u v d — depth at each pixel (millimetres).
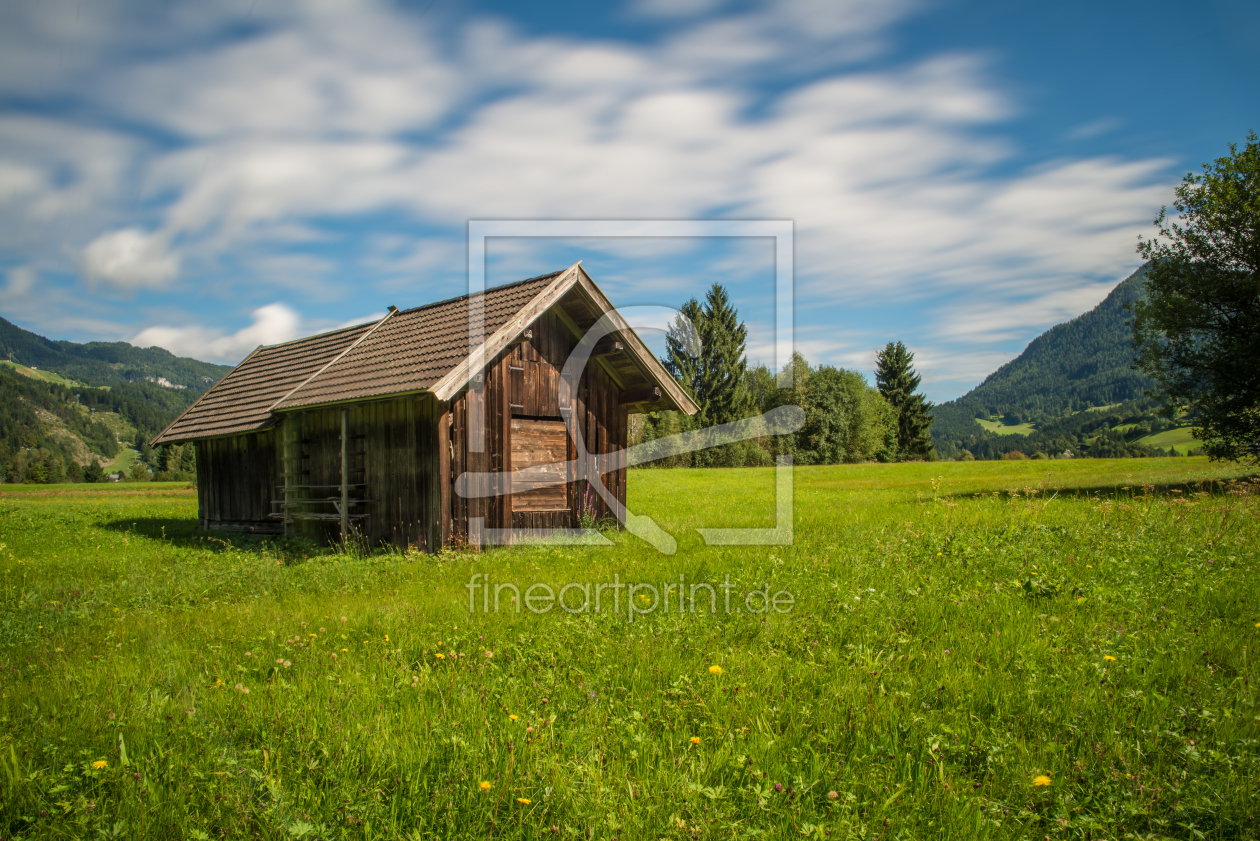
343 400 13445
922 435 88562
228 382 19844
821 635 5957
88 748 4242
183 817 3482
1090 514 11797
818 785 3676
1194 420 20172
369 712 4609
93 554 13258
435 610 7453
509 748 3877
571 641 6090
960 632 5793
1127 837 3234
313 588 9438
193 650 6352
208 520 18375
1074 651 5305
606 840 3199
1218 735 4023
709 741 4188
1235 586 6770
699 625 6410
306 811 3445
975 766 3875
